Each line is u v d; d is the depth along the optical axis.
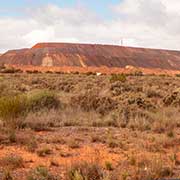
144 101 20.98
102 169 8.95
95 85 36.34
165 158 10.42
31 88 32.69
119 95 23.42
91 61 131.38
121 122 16.12
